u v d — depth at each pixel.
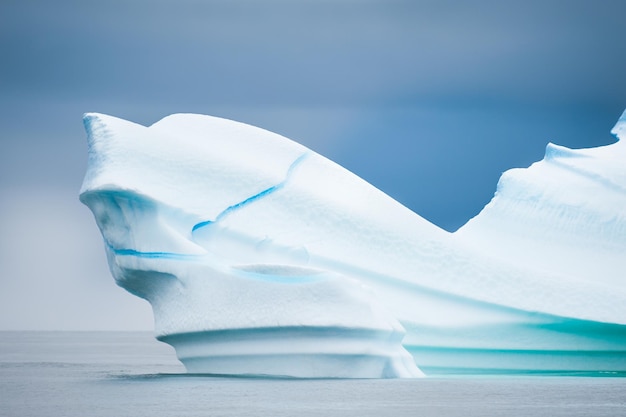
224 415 79.56
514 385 105.19
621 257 129.12
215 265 101.69
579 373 117.88
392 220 119.31
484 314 115.62
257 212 113.31
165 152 111.25
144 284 107.19
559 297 115.62
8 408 86.38
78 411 82.75
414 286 115.50
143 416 79.12
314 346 98.00
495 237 136.25
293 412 81.44
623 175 134.50
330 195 119.19
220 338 101.62
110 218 106.69
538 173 139.38
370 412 82.06
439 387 101.75
